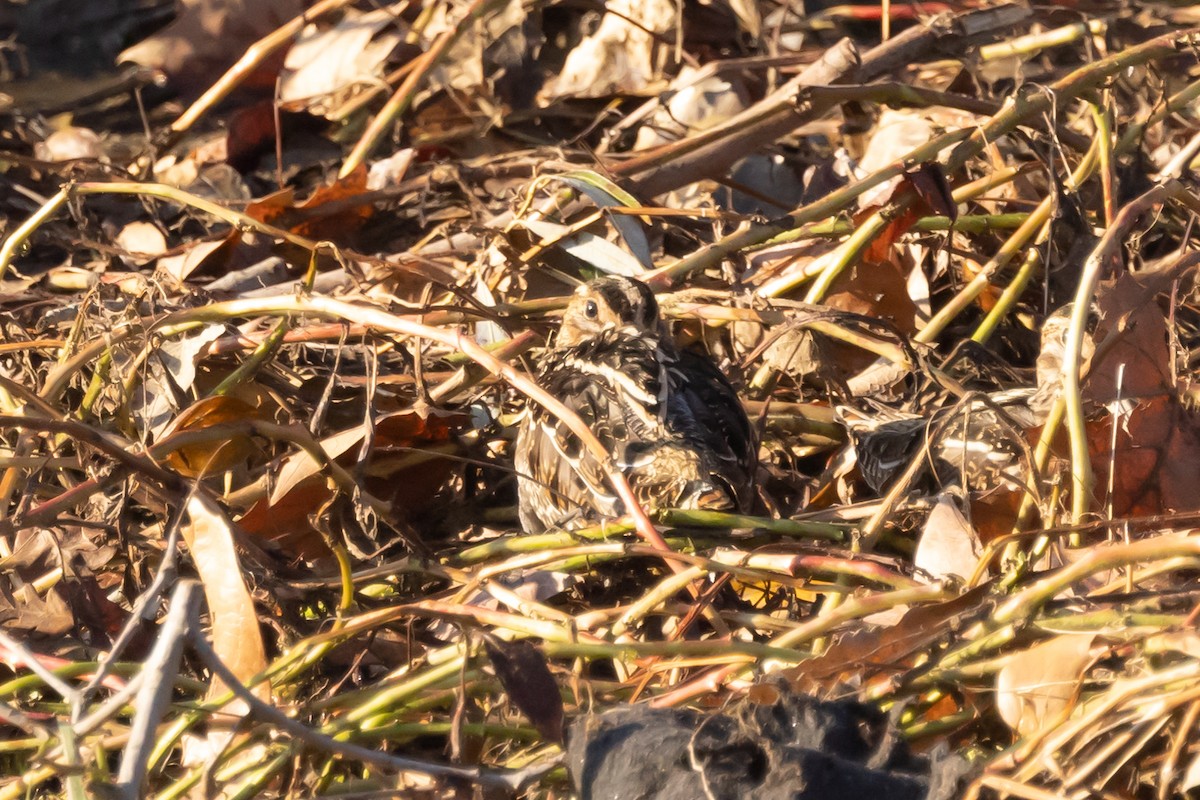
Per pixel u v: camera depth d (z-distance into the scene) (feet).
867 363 38.14
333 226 44.24
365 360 31.99
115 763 25.58
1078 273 37.24
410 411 31.99
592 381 32.60
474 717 25.50
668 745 21.11
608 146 49.01
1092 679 22.70
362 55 50.85
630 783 20.88
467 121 51.55
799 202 45.19
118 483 30.07
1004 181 39.75
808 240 39.22
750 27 53.21
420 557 28.78
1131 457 28.14
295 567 29.86
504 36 51.72
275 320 36.78
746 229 37.09
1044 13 49.65
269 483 30.91
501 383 34.73
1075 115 48.16
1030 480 28.27
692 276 40.24
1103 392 28.04
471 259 41.29
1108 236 27.48
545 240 37.91
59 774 21.77
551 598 30.35
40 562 30.35
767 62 47.78
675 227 41.19
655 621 29.22
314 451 28.50
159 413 33.63
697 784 20.52
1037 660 21.95
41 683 26.12
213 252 41.93
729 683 23.70
